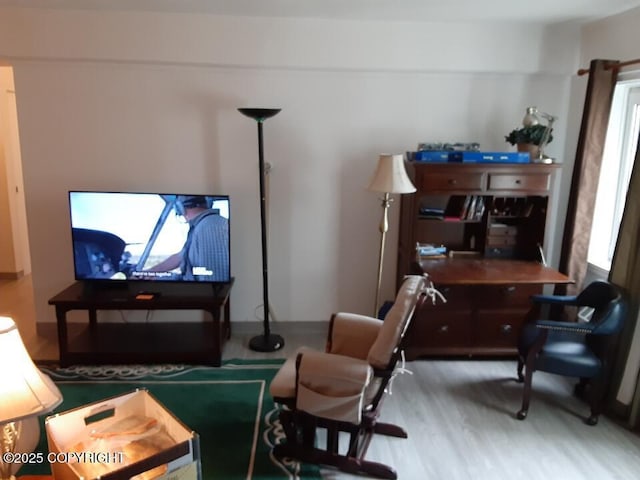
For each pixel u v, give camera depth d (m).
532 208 3.61
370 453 2.52
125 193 3.31
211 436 2.61
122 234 3.36
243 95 3.59
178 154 3.64
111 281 3.47
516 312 3.40
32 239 3.68
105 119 3.55
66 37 3.33
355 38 3.47
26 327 4.00
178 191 3.70
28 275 5.43
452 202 3.73
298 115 3.64
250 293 3.91
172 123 3.59
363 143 3.72
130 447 1.68
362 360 2.48
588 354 2.79
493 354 3.47
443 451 2.54
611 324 2.61
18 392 1.44
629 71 3.12
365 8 3.14
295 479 2.32
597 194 3.42
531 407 2.96
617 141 3.46
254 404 2.91
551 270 3.38
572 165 3.75
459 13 3.23
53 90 3.49
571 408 2.96
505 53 3.55
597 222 3.59
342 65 3.49
